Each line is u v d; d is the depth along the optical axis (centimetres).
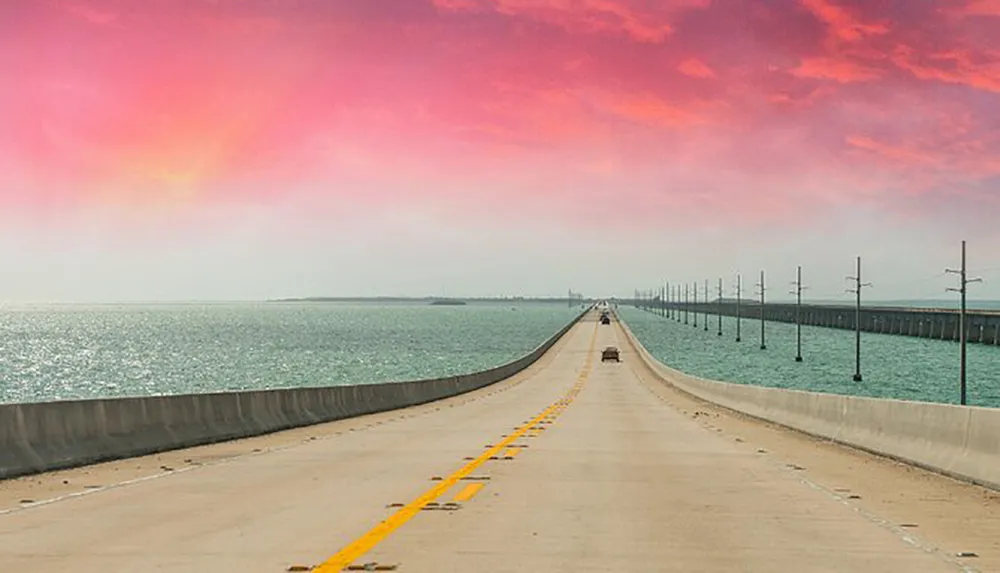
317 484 1677
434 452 2270
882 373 12575
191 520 1302
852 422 2544
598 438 2711
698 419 3684
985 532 1260
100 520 1304
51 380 10512
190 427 2478
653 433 2934
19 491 1588
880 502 1516
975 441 1792
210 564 1026
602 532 1224
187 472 1861
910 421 2131
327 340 19888
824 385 10775
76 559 1052
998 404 8800
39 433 1888
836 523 1317
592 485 1677
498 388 6412
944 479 1814
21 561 1042
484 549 1109
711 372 12475
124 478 1766
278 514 1351
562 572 995
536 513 1368
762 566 1038
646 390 6144
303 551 1092
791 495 1584
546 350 11550
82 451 1997
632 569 1012
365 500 1485
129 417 2208
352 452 2275
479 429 3062
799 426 3042
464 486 1650
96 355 14875
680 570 1012
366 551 1093
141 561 1041
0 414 1781
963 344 7919
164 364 12938
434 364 12950
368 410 4012
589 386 6581
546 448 2381
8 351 15800
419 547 1118
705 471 1917
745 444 2578
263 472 1859
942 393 9962
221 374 11256
